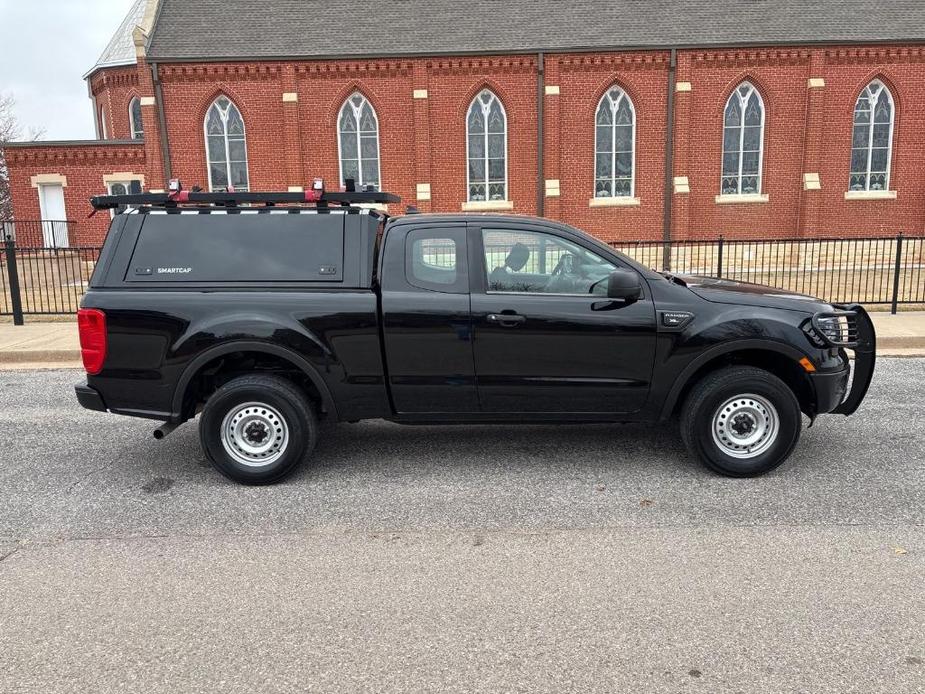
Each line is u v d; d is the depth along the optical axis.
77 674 2.80
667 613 3.18
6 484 5.02
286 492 4.79
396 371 4.91
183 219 5.01
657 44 20.39
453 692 2.66
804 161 20.97
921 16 20.80
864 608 3.18
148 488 4.91
